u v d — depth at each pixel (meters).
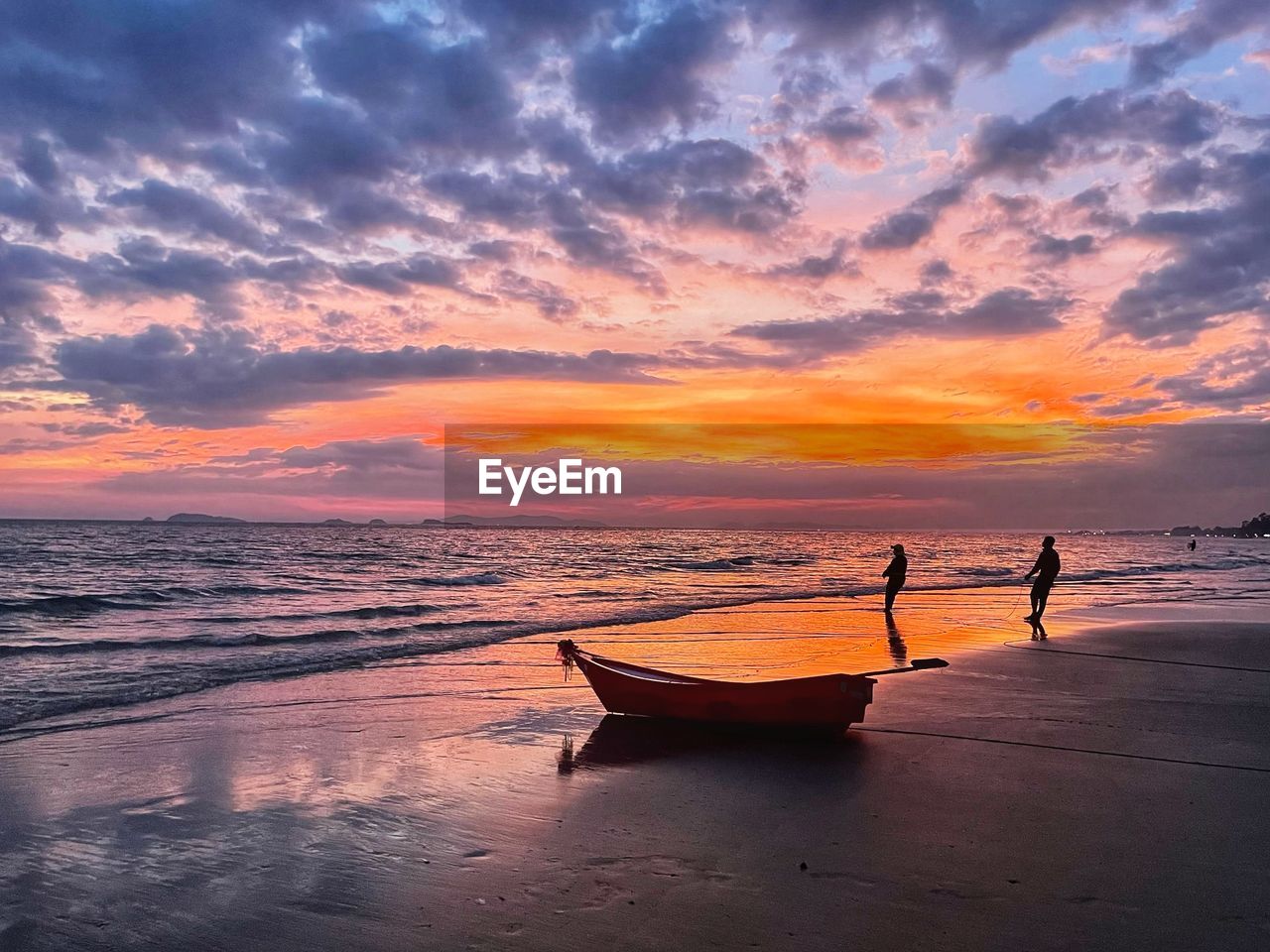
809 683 8.35
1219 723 8.93
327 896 4.66
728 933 4.19
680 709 8.93
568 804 6.28
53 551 53.78
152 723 8.78
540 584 32.19
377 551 62.84
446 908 4.50
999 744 8.05
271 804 6.24
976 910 4.45
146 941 4.17
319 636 15.50
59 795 6.41
